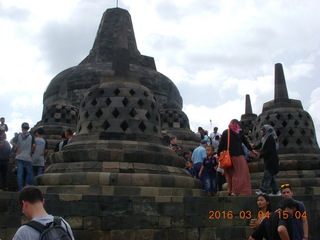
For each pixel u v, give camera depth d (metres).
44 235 4.75
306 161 17.25
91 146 13.20
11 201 9.69
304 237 8.36
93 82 33.53
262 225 7.62
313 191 15.69
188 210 11.23
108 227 10.48
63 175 12.12
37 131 15.44
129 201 10.82
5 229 9.50
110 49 38.41
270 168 12.44
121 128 13.74
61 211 10.23
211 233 11.23
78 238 10.20
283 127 18.72
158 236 10.83
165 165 13.34
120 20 40.16
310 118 19.34
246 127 30.23
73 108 27.55
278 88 19.83
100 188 11.66
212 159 15.25
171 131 27.58
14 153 20.59
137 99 14.20
